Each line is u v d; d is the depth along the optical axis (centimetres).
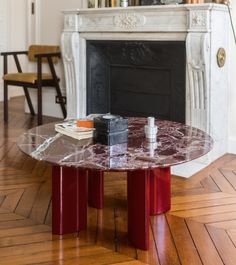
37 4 473
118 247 200
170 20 335
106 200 255
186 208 243
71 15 401
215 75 326
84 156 195
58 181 207
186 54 325
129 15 359
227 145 354
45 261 187
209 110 324
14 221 226
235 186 279
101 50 399
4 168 313
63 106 455
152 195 230
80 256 191
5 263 184
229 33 339
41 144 214
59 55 437
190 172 306
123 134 217
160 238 208
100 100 411
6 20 610
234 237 209
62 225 211
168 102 365
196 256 191
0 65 608
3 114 499
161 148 208
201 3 320
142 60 373
